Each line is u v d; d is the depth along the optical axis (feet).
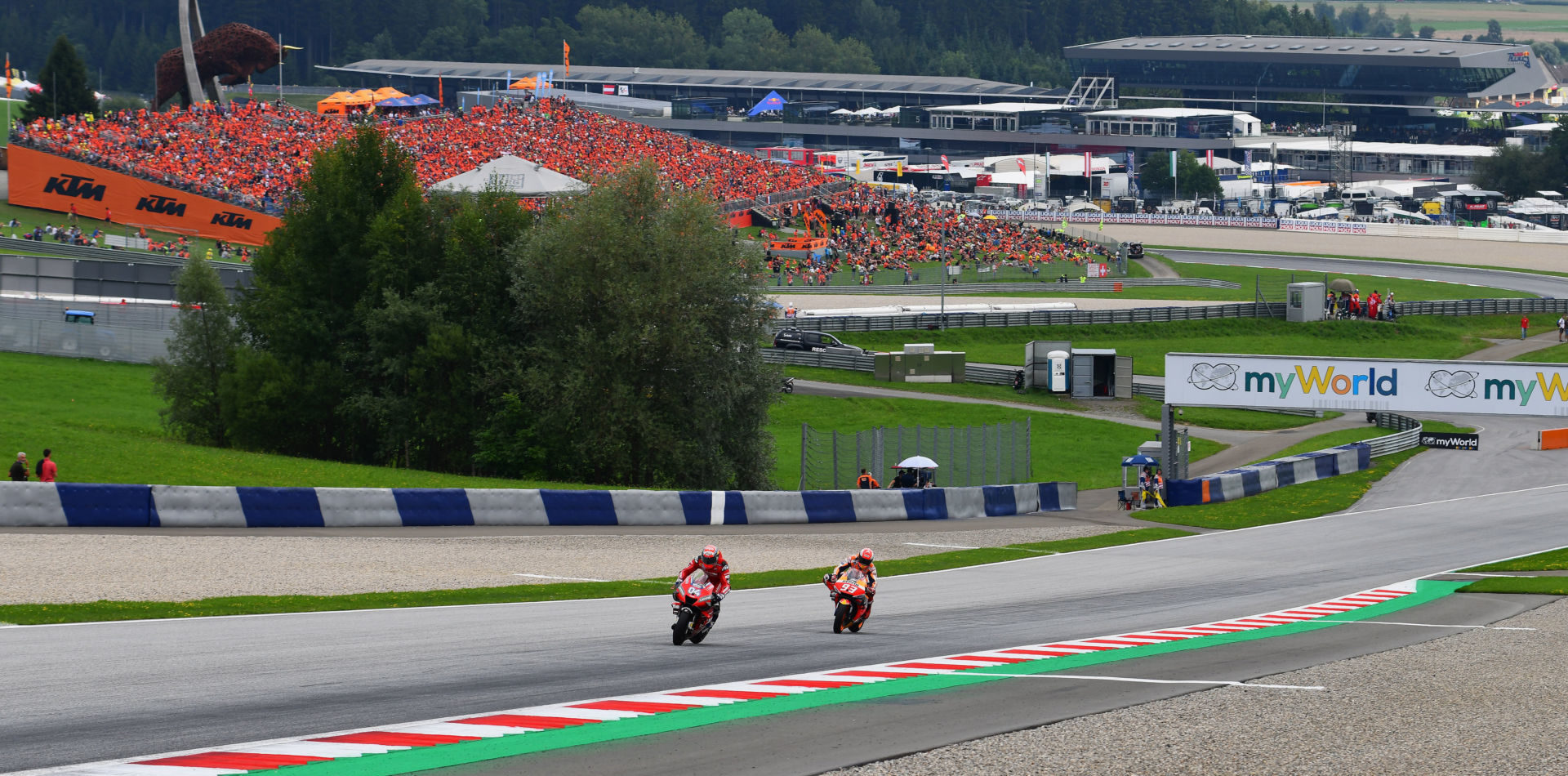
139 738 79.61
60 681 96.17
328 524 216.95
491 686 97.81
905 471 326.24
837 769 77.05
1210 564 223.10
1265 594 178.09
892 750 81.61
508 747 79.10
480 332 324.19
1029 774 77.36
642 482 319.88
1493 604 169.07
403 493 224.94
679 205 325.01
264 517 211.00
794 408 457.68
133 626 123.85
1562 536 264.52
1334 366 314.76
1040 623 142.92
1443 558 233.35
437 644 117.39
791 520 272.92
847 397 477.77
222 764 73.56
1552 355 602.03
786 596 168.14
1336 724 92.27
